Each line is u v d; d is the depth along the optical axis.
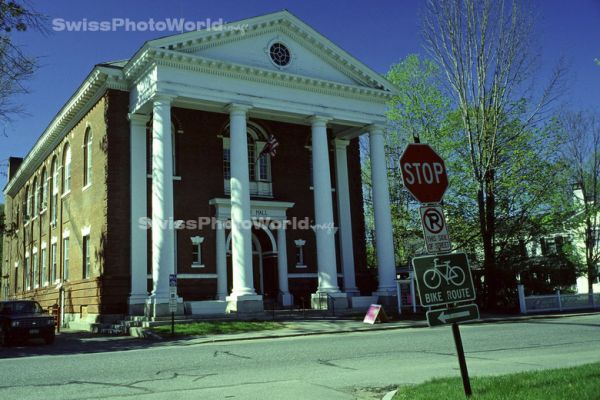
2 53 18.84
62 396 9.02
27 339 21.27
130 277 27.20
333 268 29.20
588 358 11.94
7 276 51.22
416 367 11.45
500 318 26.00
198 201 30.47
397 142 43.03
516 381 8.21
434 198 7.13
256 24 28.64
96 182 29.17
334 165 35.66
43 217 41.25
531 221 34.84
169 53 25.98
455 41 32.91
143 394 9.08
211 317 24.52
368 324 23.52
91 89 29.67
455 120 37.66
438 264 6.92
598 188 38.84
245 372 11.27
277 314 26.34
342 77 31.56
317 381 10.03
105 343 19.73
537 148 34.38
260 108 28.66
